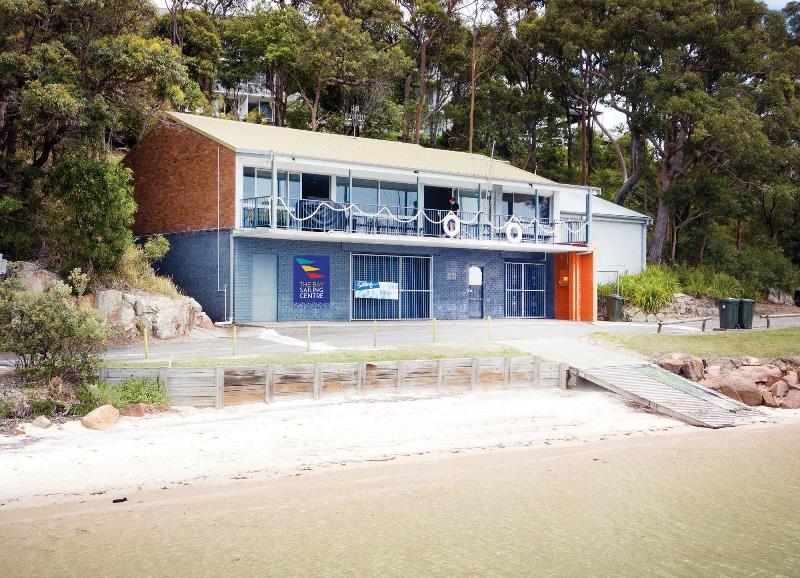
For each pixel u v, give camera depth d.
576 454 15.42
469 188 35.19
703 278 44.41
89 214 23.69
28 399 14.73
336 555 9.88
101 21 24.59
